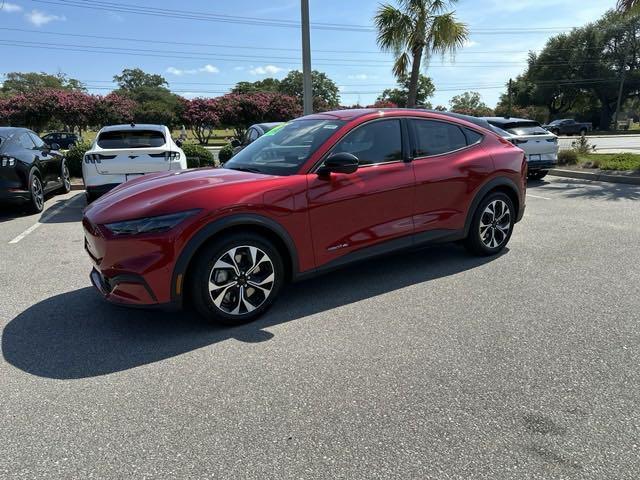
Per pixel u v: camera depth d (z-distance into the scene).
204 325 3.63
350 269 4.88
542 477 2.06
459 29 12.27
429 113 4.68
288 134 4.43
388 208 4.20
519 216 5.29
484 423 2.42
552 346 3.20
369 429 2.39
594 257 5.09
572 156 12.93
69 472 2.13
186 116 40.62
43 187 8.39
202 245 3.37
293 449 2.26
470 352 3.14
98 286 3.55
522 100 59.91
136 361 3.11
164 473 2.12
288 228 3.66
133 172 7.71
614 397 2.62
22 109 39.16
